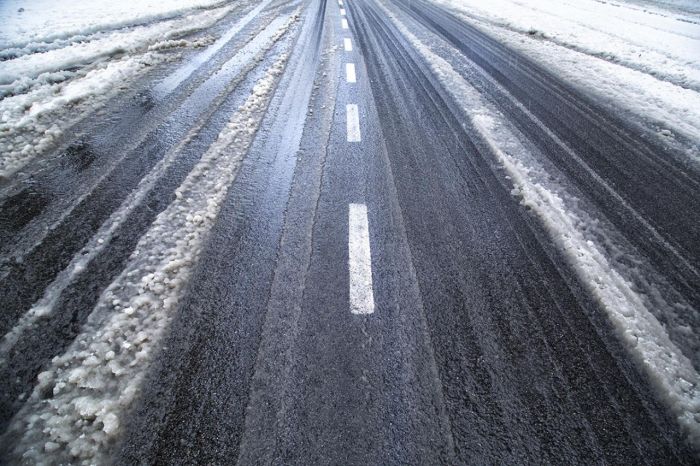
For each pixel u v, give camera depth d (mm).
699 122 5852
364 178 4137
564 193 3975
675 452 1927
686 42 10641
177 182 3924
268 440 1894
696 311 2705
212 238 3205
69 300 2590
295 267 2955
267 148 4664
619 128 5609
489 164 4492
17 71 6707
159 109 5574
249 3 14320
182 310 2557
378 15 12961
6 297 2600
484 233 3395
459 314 2619
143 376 2146
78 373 2127
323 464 1814
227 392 2092
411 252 3150
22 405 1994
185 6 12641
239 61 7691
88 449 1824
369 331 2477
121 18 10562
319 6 14109
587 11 15336
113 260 2934
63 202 3578
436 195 3891
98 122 5148
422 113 5742
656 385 2209
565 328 2545
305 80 6859
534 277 2949
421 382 2186
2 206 3498
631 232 3484
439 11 14297
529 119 5719
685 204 3959
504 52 9266
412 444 1902
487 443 1920
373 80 6980
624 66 8625
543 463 1854
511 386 2184
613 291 2814
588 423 2021
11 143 4566
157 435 1897
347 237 3283
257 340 2387
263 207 3627
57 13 11070
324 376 2193
